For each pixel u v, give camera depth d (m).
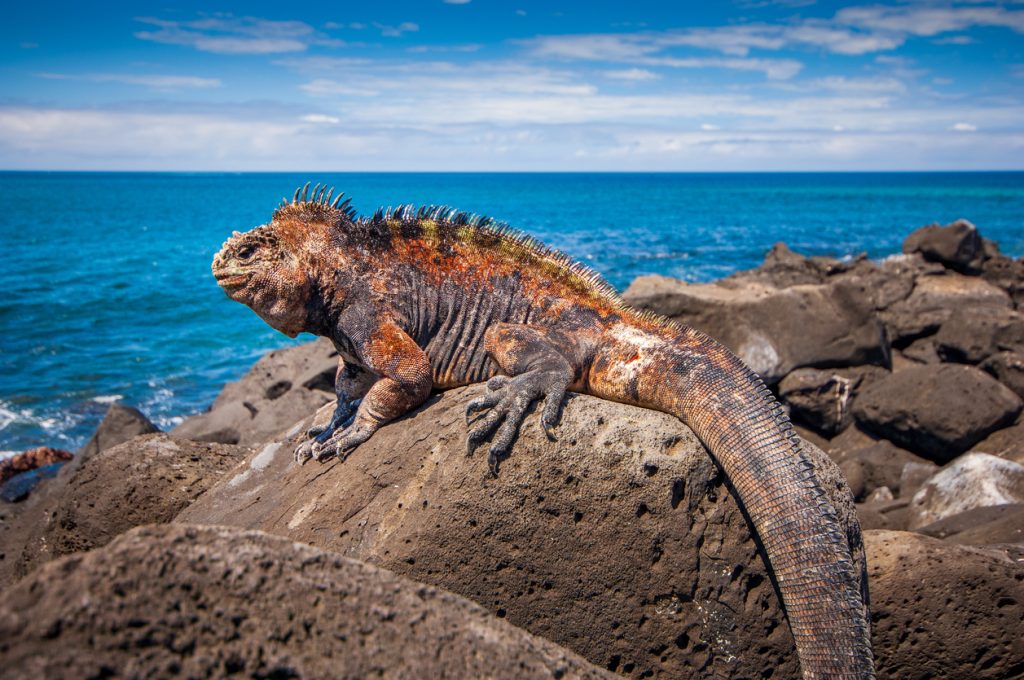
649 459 0.78
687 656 0.78
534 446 0.78
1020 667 0.87
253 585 0.50
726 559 0.78
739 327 2.23
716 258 6.57
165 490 1.07
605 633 0.78
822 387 2.08
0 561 1.22
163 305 4.50
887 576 0.89
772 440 0.76
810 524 0.73
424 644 0.51
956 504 1.40
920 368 1.87
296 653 0.49
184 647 0.46
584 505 0.77
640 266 6.06
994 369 2.13
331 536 0.84
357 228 0.92
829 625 0.71
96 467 1.10
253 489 1.00
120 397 2.82
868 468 1.75
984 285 2.82
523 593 0.78
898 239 8.45
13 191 23.33
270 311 0.90
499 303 0.92
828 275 3.24
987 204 16.50
